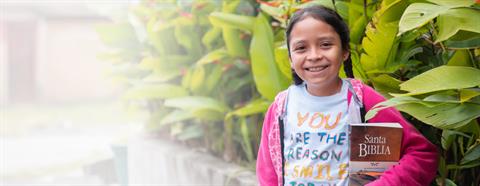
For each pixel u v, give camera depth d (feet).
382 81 6.00
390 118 4.99
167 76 11.92
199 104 9.98
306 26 4.95
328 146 5.04
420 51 6.15
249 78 10.53
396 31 5.78
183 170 11.69
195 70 10.85
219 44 11.20
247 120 10.71
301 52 5.03
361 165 4.83
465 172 6.26
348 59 5.51
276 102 5.50
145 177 14.64
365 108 5.02
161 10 11.71
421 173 4.80
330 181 5.02
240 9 10.16
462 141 5.79
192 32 11.62
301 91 5.34
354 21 6.90
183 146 13.48
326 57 4.92
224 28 9.50
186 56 11.98
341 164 5.01
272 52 8.28
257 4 10.16
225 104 11.21
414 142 4.90
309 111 5.20
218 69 10.77
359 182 4.85
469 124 5.42
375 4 6.56
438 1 4.69
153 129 15.56
